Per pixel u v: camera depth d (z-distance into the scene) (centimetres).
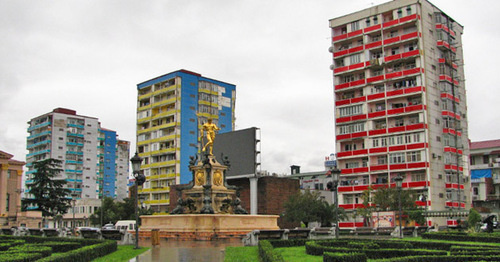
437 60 7588
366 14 7894
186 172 9406
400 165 7212
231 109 10294
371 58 7819
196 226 3584
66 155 11662
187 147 9481
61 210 7988
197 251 2467
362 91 7956
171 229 3722
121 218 9006
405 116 7381
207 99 9881
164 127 9656
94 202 11156
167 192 9444
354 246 2431
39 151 11675
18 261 1658
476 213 4297
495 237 3158
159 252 2414
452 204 7175
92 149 12125
